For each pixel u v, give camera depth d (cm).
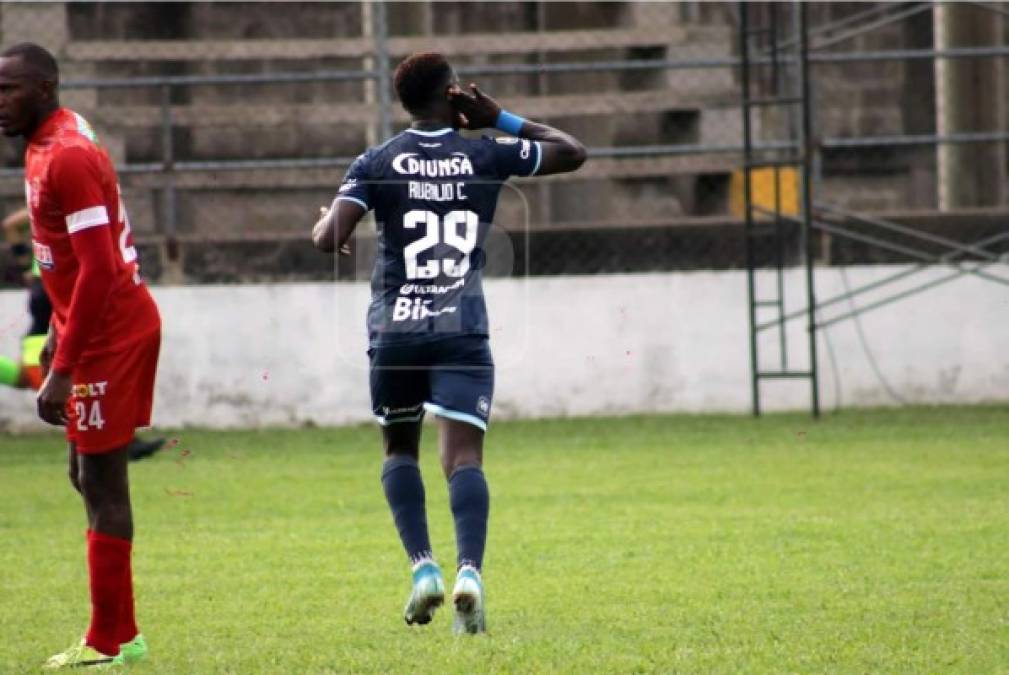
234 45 5712
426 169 1983
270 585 2445
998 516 2997
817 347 5212
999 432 4491
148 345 1905
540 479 3731
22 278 5006
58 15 5675
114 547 1875
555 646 1884
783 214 5350
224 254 5191
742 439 4469
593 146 5938
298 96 6022
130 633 1898
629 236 5269
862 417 4938
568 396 5150
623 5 6069
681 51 5981
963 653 1823
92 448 1870
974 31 5947
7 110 1842
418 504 1988
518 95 6056
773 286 5234
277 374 5062
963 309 5228
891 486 3466
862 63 6269
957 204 5975
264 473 3966
